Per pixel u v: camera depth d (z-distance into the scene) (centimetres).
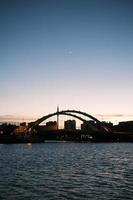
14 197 3200
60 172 5544
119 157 10538
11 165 7075
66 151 15750
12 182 4212
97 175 5072
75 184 4053
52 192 3472
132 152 14500
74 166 6844
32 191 3534
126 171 5722
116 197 3198
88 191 3538
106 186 3884
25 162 8100
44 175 5053
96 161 8512
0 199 3098
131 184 4041
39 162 8106
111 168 6359
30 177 4778
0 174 5178
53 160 8950
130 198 3148
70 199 3105
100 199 3103
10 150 16938
